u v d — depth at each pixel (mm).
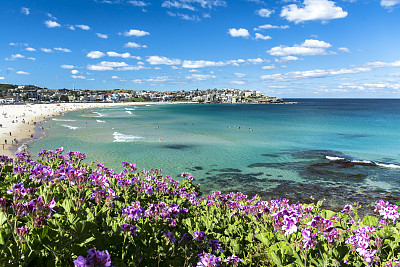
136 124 100688
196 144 55531
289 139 63125
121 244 4016
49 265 2781
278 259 4129
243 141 59969
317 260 3711
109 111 198125
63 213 3736
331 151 48375
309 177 32625
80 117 132375
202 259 3752
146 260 3918
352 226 5723
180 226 5938
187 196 10852
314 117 137375
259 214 7004
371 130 79562
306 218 5828
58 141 56719
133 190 7668
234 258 4500
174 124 102375
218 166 37750
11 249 2764
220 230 6570
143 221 4852
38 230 2945
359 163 38625
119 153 44969
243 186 29328
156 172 13695
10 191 4023
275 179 31938
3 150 45938
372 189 28297
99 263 2287
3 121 96375
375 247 4660
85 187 5461
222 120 122750
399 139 61844
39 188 4496
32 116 126562
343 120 116438
